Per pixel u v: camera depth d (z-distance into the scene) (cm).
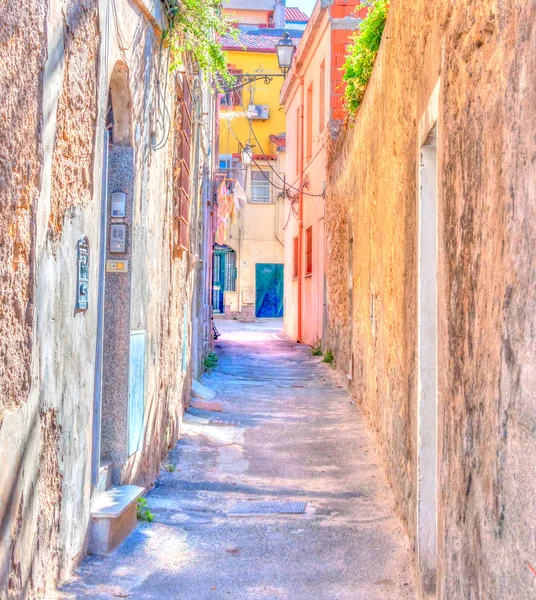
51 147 366
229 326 3078
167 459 775
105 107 479
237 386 1335
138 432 597
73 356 421
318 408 1113
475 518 270
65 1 382
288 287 2539
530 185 204
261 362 1723
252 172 3453
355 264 1155
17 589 335
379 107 801
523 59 214
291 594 438
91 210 451
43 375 366
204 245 1466
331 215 1608
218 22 720
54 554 397
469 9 298
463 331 300
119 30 507
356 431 933
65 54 385
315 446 862
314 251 1945
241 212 3475
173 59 719
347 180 1305
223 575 464
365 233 995
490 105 257
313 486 698
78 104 413
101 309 488
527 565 200
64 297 400
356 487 692
